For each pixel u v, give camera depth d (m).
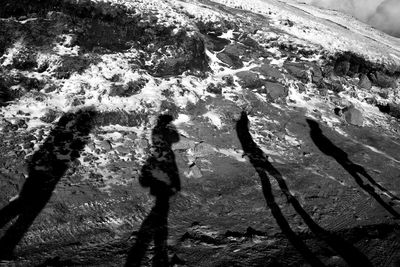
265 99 10.68
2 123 6.40
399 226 5.94
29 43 8.32
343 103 12.49
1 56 7.89
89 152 6.42
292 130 9.57
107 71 8.64
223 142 8.03
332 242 5.06
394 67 17.86
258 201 6.09
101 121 7.35
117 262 4.07
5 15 8.59
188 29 11.02
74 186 5.46
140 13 10.52
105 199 5.32
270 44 14.20
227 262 4.32
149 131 7.62
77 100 7.50
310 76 12.98
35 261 3.93
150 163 6.54
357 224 5.84
